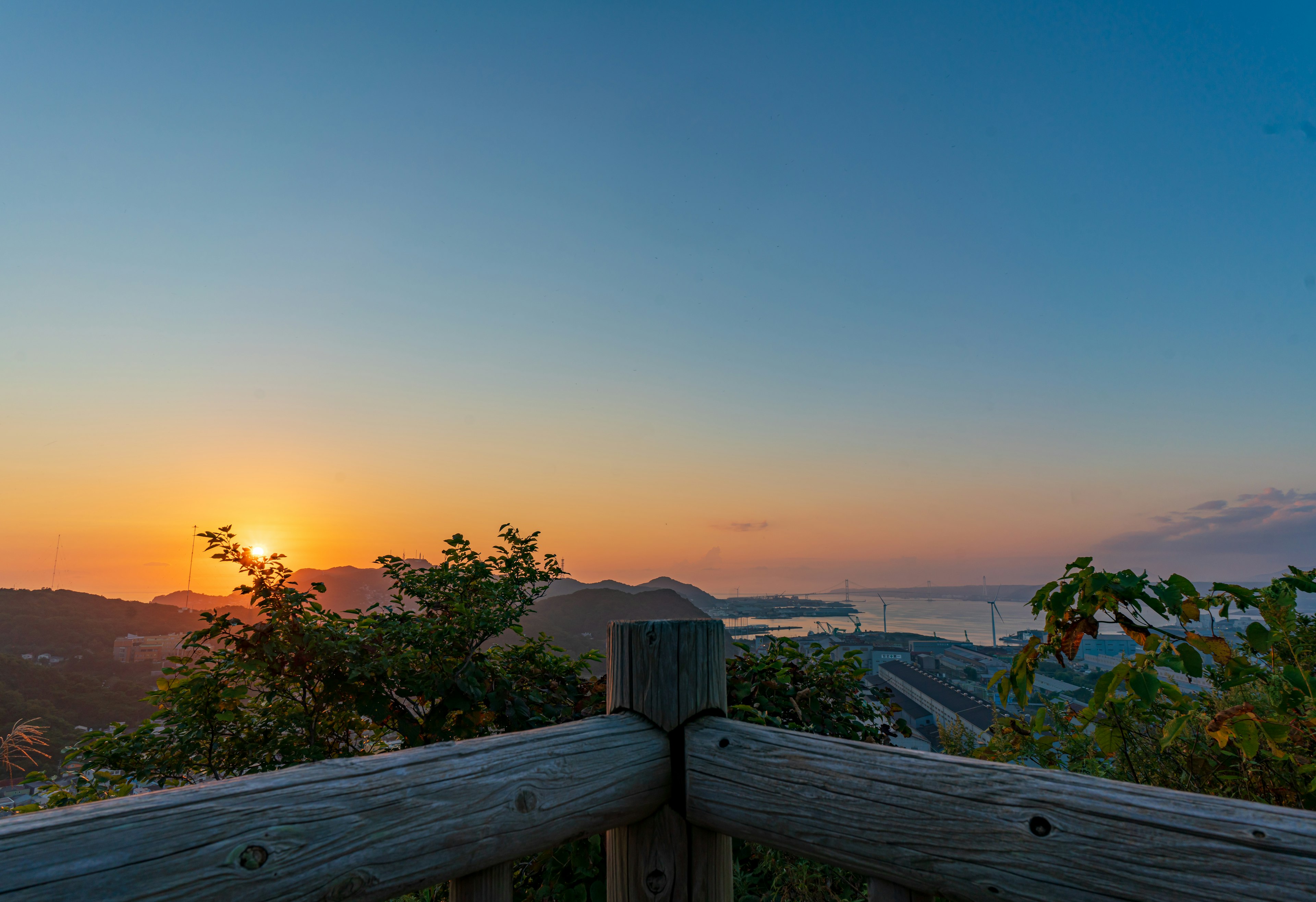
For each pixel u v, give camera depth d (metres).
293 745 3.12
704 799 1.20
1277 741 1.63
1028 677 1.89
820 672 3.57
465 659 3.42
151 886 0.69
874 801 0.99
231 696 2.92
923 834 0.93
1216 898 0.71
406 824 0.90
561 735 1.14
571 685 3.69
